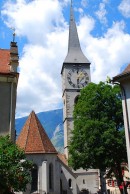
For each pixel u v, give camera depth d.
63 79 78.38
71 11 85.94
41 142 48.62
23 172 21.31
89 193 62.47
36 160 46.81
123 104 24.91
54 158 48.94
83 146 38.31
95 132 36.59
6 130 26.78
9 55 31.67
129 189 47.75
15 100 27.94
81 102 41.91
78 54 78.69
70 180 58.81
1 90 27.89
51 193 46.47
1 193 19.97
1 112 27.27
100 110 39.38
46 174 46.22
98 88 40.41
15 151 21.05
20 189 20.98
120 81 25.23
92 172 63.97
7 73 28.09
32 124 51.38
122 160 36.75
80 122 39.84
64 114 75.12
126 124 24.30
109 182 60.41
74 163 38.97
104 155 36.34
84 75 75.25
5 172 19.84
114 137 35.75
